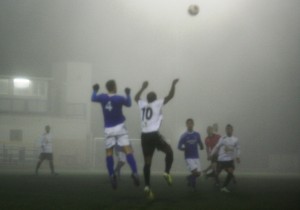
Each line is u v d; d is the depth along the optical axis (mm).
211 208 16969
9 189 24547
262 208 17109
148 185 18656
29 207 16703
